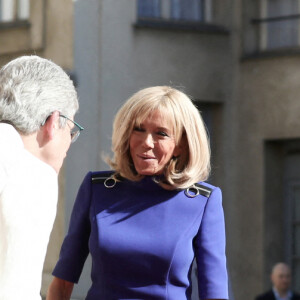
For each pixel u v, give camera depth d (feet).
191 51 73.41
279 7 75.72
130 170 20.62
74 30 65.72
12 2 68.49
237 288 75.82
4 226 16.99
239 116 75.92
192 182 20.45
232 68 75.87
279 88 74.69
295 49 74.33
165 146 20.33
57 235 63.31
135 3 69.36
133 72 69.15
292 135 74.23
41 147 18.04
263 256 76.18
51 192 17.53
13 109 17.75
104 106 66.85
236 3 75.87
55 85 18.17
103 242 19.90
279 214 76.74
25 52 67.67
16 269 16.78
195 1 74.18
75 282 20.90
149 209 20.31
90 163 65.41
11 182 17.21
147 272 19.77
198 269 20.34
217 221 20.54
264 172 75.51
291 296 59.72
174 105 20.44
